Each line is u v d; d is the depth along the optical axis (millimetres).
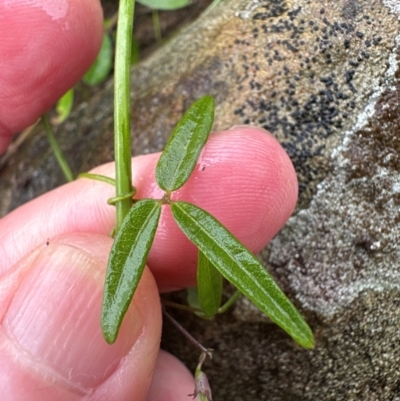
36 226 100
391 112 89
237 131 86
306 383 97
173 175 73
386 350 91
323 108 93
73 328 74
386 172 90
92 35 102
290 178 85
